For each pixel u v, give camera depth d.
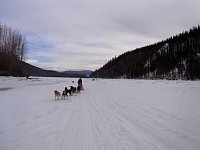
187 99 16.69
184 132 7.71
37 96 19.88
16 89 27.95
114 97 19.44
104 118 10.17
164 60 112.06
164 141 6.75
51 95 20.81
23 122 9.45
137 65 127.69
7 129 8.31
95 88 32.75
